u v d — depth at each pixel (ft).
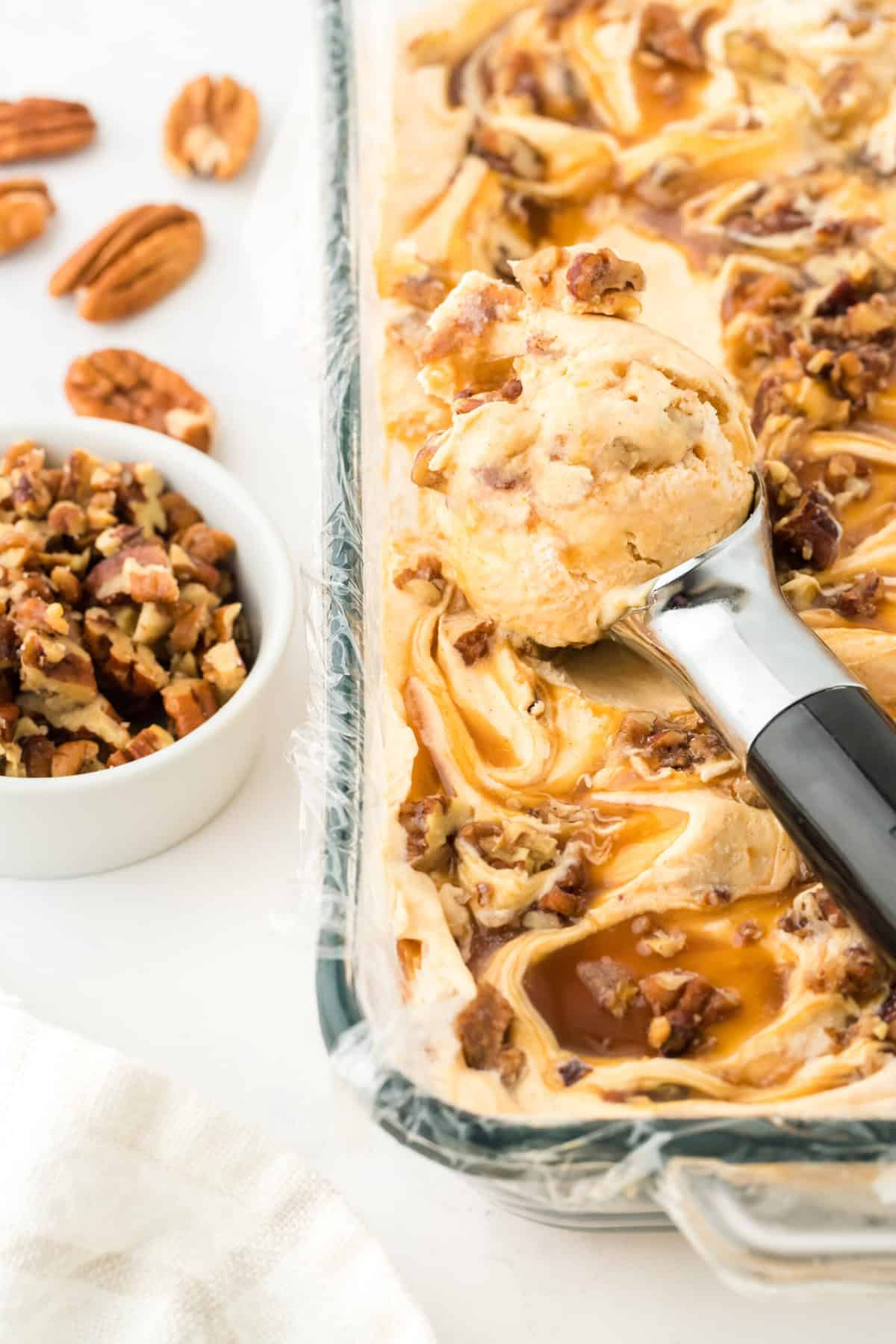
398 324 1.67
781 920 1.43
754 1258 1.33
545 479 1.49
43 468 1.72
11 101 2.02
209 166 1.97
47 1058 1.52
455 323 1.53
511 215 1.75
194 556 1.67
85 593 1.66
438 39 1.82
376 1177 1.53
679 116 1.79
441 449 1.51
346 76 1.77
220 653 1.64
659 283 1.72
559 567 1.48
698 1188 1.33
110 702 1.65
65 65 2.04
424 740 1.49
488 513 1.49
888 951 1.37
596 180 1.76
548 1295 1.48
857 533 1.59
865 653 1.50
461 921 1.43
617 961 1.42
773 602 1.46
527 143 1.77
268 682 1.60
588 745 1.49
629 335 1.52
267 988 1.60
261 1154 1.51
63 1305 1.47
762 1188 1.34
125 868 1.64
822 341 1.67
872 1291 1.33
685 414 1.51
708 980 1.41
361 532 1.55
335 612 1.50
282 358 1.87
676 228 1.75
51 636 1.61
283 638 1.62
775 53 1.81
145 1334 1.47
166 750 1.57
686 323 1.69
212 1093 1.56
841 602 1.54
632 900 1.43
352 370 1.61
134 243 1.90
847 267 1.70
